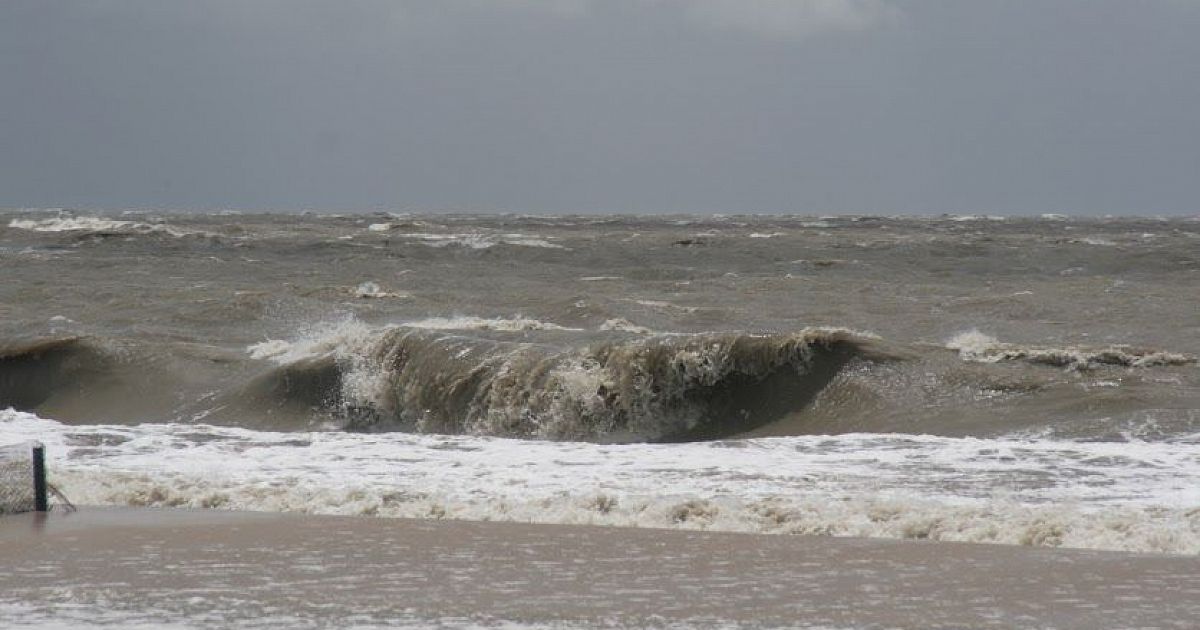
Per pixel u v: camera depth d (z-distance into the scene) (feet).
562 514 118.62
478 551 102.01
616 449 158.10
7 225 624.18
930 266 432.25
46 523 116.88
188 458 157.28
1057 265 426.51
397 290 342.64
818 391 183.11
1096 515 108.88
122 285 370.12
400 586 89.40
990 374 179.73
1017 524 106.63
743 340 186.39
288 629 78.28
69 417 219.00
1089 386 173.68
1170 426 155.94
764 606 82.69
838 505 116.26
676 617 80.18
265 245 510.99
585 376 186.29
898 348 188.55
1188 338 237.66
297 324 282.56
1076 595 84.48
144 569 95.40
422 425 196.34
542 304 298.76
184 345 240.73
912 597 84.48
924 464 139.03
